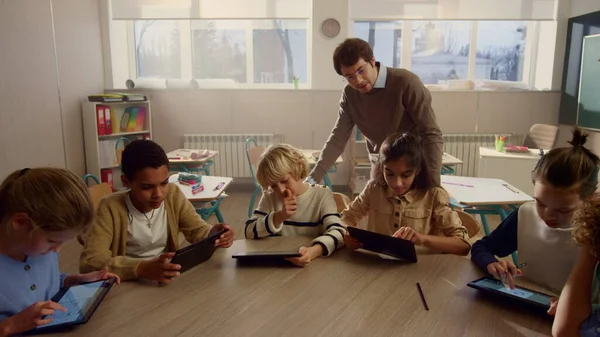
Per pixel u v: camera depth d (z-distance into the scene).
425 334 0.97
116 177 5.25
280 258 1.37
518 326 1.01
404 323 1.02
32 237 0.94
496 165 4.19
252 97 5.45
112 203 1.57
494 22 5.63
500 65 5.75
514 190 2.86
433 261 1.40
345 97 2.39
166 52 5.76
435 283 1.24
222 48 5.74
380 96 2.20
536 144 4.91
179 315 1.06
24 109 4.02
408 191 1.74
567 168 1.14
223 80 5.61
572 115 5.25
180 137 5.54
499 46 5.70
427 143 2.09
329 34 5.30
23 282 1.10
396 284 1.23
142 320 1.04
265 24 5.65
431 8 5.29
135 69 5.80
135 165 1.44
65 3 4.66
